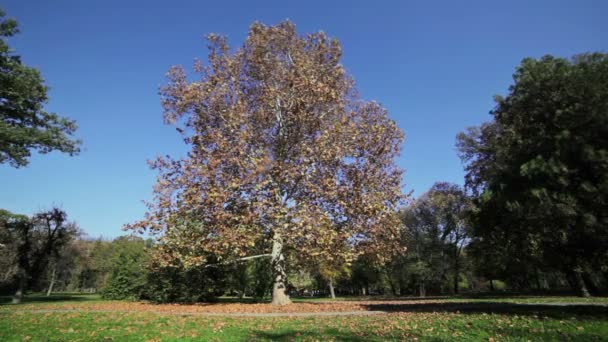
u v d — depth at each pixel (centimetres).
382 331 1068
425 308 1809
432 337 955
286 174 1964
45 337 1007
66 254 6091
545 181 1230
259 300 3170
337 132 2053
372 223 2072
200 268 2658
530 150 1292
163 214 2075
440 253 5253
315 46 2536
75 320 1391
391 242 2267
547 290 4844
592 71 1188
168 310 1916
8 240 3812
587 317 1145
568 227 1221
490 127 3275
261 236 2020
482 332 993
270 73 2431
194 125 2344
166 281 2795
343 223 2102
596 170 1127
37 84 2581
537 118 1302
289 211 1919
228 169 2023
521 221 1362
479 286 6775
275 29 2472
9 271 3738
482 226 1580
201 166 1958
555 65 1284
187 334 1056
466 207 4647
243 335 1047
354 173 2130
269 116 2288
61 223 4025
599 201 1130
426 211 5459
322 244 1894
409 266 5369
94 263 7094
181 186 2064
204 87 2305
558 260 1424
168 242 2091
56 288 7831
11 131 2414
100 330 1134
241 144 2012
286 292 2309
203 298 2828
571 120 1180
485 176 3250
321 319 1410
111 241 7431
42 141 2558
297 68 2256
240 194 1944
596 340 891
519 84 1352
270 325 1253
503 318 1195
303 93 2147
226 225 1906
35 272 3819
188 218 2077
